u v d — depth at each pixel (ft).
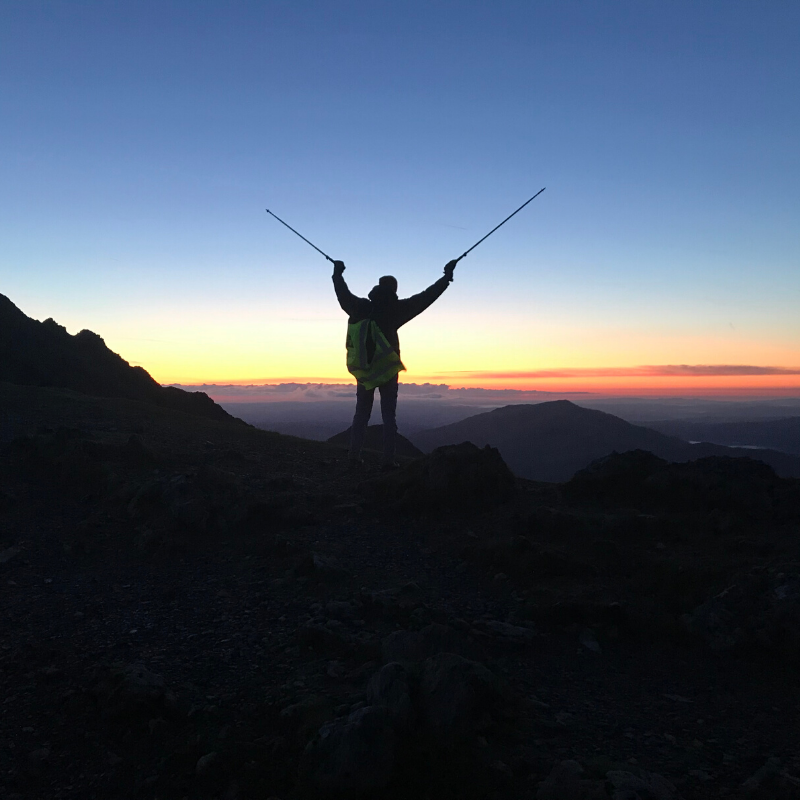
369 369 27.89
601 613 15.24
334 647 13.55
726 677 13.15
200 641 14.08
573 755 10.11
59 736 10.69
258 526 21.49
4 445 28.86
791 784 9.22
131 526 21.11
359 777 9.22
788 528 18.80
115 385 61.31
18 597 16.19
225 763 9.82
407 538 21.07
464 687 10.58
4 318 57.21
